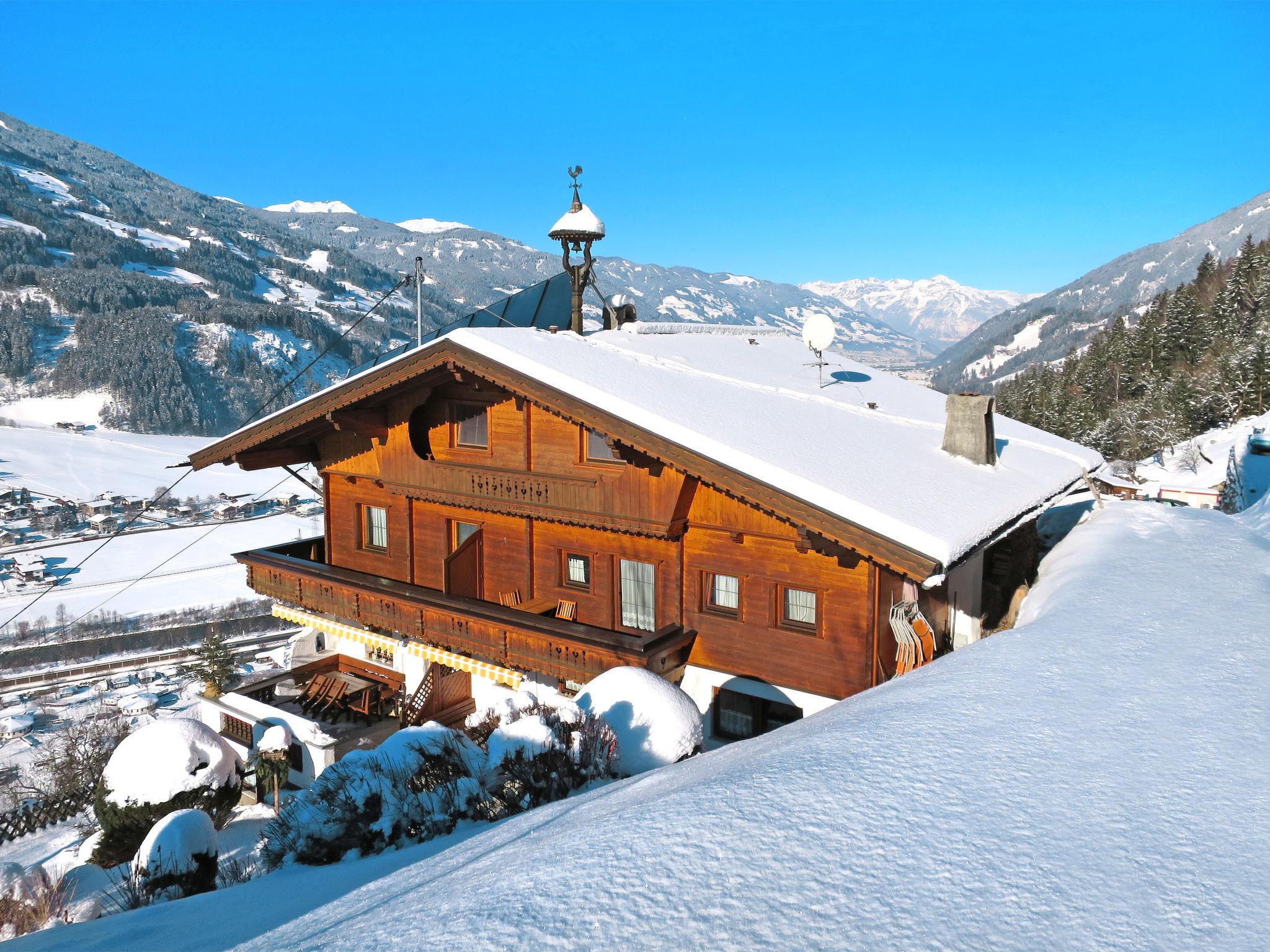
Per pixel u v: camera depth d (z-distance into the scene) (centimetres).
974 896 415
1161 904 396
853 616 1345
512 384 1489
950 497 1348
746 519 1430
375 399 1803
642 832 523
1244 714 641
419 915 477
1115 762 567
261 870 1067
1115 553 1375
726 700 1537
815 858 466
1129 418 10312
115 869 1433
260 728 2025
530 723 1055
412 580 1986
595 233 2089
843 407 1859
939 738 634
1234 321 12619
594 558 1669
